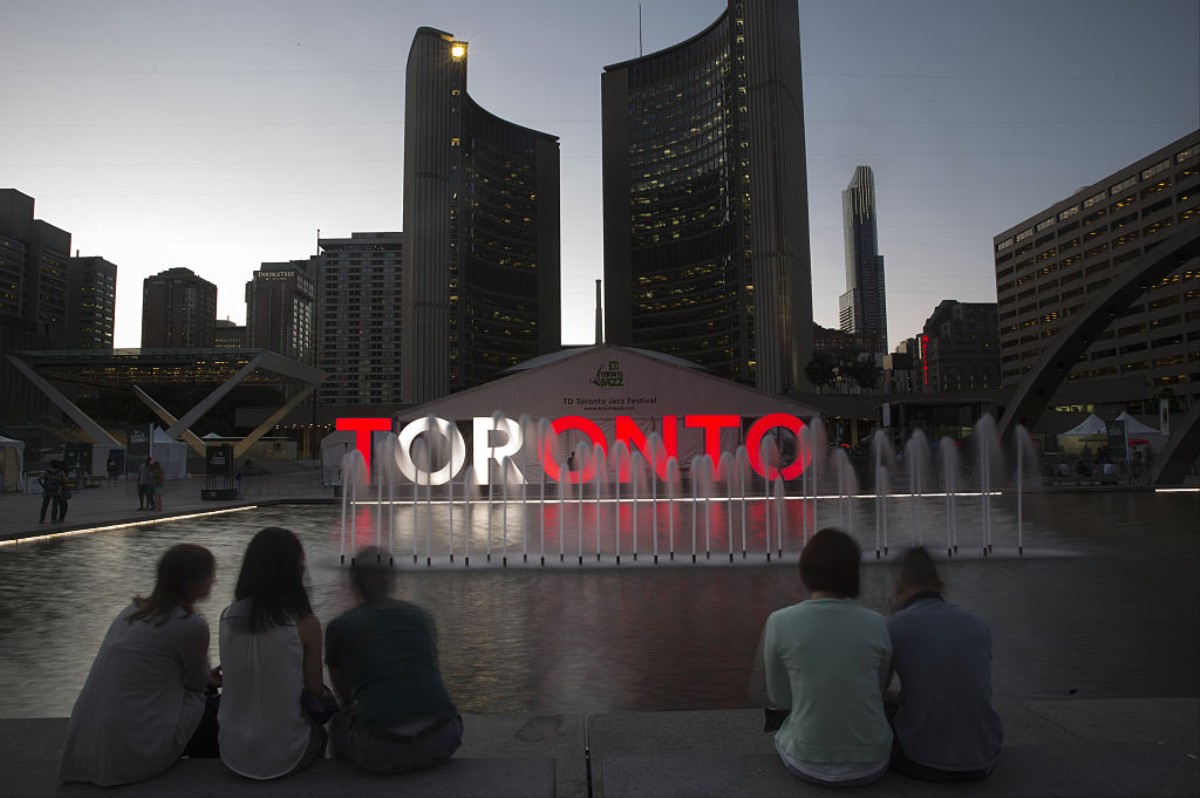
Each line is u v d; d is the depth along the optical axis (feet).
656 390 161.79
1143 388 254.68
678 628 28.99
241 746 10.48
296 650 10.82
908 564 11.58
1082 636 26.96
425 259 407.64
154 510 81.92
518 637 27.63
